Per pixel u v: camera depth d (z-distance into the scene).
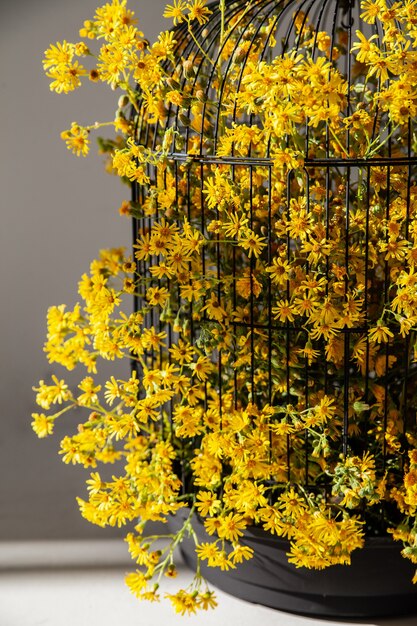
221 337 1.55
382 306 1.55
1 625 1.62
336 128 1.56
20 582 1.77
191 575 1.80
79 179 2.52
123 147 1.73
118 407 1.69
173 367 1.68
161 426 1.78
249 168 1.57
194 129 1.59
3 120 2.48
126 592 1.73
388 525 1.63
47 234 2.54
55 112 2.47
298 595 1.62
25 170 2.51
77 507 2.10
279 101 1.44
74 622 1.63
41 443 2.45
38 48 2.44
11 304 2.57
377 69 1.42
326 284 1.47
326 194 1.46
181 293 1.55
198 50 1.78
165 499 1.62
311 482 1.63
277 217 1.61
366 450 1.65
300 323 1.58
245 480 1.54
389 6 1.64
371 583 1.56
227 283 1.59
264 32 1.66
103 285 1.63
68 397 1.68
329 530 1.47
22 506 2.11
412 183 1.58
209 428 1.66
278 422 1.62
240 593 1.68
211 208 1.55
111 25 1.55
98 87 2.46
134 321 1.58
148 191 1.69
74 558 1.88
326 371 1.53
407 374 1.60
